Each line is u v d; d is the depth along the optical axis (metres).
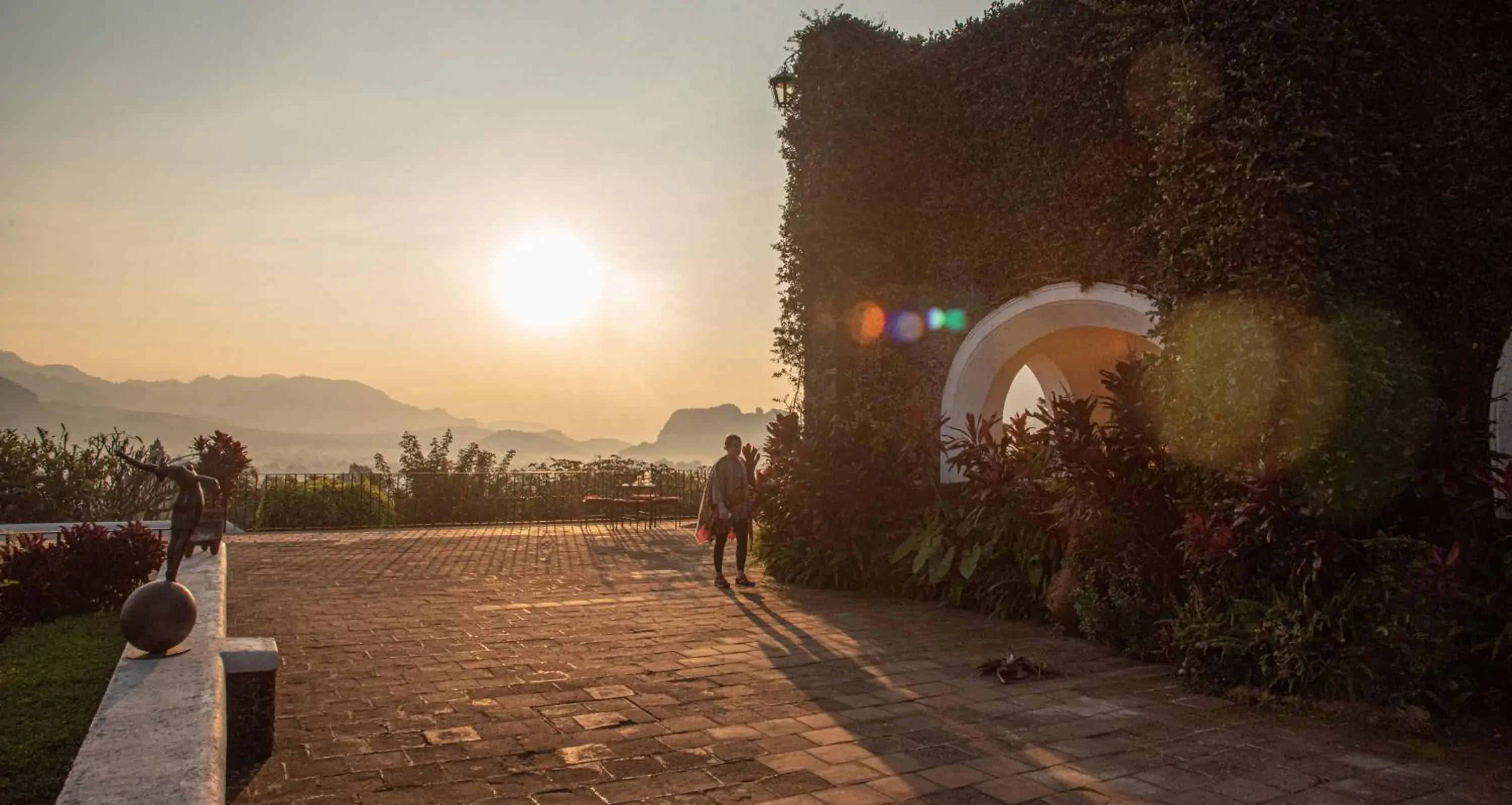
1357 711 5.53
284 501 18.78
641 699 5.82
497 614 8.88
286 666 6.66
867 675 6.59
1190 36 7.30
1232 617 6.33
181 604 4.75
